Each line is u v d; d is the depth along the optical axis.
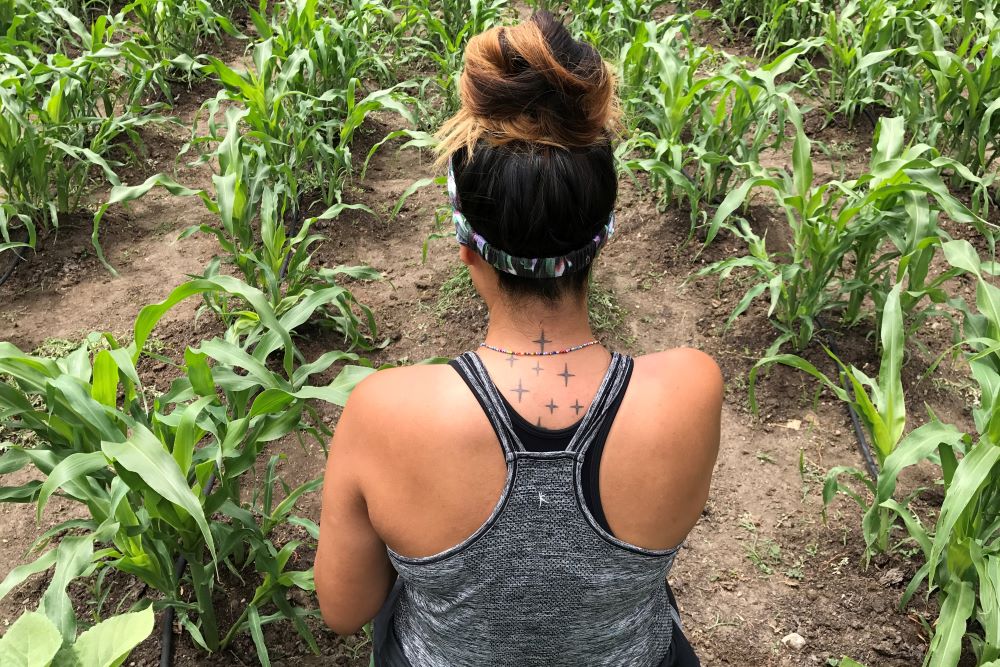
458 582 1.10
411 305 3.65
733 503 2.76
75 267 3.91
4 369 2.04
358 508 1.14
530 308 1.04
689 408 1.08
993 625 1.94
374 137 4.93
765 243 3.79
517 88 0.94
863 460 2.92
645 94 4.66
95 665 1.08
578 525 1.05
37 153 3.94
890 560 2.53
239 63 5.80
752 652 2.34
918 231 2.95
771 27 5.27
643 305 3.61
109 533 1.96
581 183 0.97
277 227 3.54
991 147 4.45
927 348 3.31
